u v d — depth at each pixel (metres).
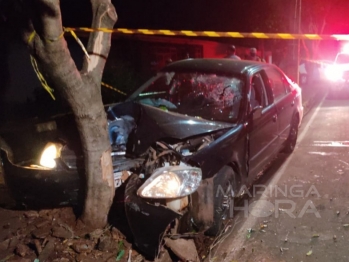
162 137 4.27
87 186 3.93
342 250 4.12
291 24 13.41
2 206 4.68
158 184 3.64
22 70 9.80
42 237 3.96
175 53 15.31
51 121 4.74
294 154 7.36
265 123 5.53
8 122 7.94
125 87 9.86
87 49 3.66
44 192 4.12
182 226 3.89
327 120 10.42
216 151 4.19
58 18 3.15
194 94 5.38
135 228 3.66
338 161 6.87
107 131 3.87
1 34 9.09
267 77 5.99
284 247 4.20
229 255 4.06
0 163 4.83
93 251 3.77
